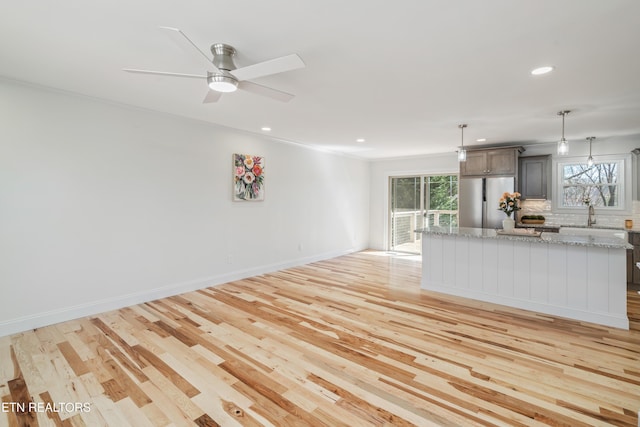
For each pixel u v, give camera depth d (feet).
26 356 8.31
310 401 6.55
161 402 6.51
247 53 7.64
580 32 6.61
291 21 6.26
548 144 18.88
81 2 5.65
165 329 10.03
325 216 22.06
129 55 7.84
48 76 9.20
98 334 9.64
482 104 11.51
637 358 8.30
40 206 10.14
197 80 9.45
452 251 13.73
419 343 9.13
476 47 7.30
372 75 8.92
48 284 10.33
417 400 6.59
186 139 13.85
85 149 11.02
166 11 5.94
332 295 13.65
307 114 12.96
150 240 12.80
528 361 8.14
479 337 9.53
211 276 15.03
